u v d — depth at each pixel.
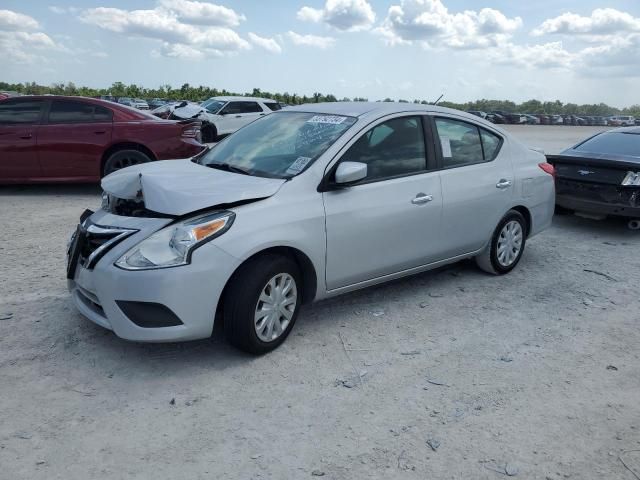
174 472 2.79
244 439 3.05
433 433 3.16
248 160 4.46
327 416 3.28
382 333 4.36
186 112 19.94
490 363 3.96
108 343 4.02
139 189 4.15
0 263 5.58
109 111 9.09
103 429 3.09
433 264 5.05
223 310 3.80
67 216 7.64
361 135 4.40
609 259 6.57
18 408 3.24
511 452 3.02
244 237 3.64
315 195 4.05
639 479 2.85
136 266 3.47
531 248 6.96
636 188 7.12
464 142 5.25
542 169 5.96
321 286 4.17
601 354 4.17
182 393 3.46
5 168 8.75
